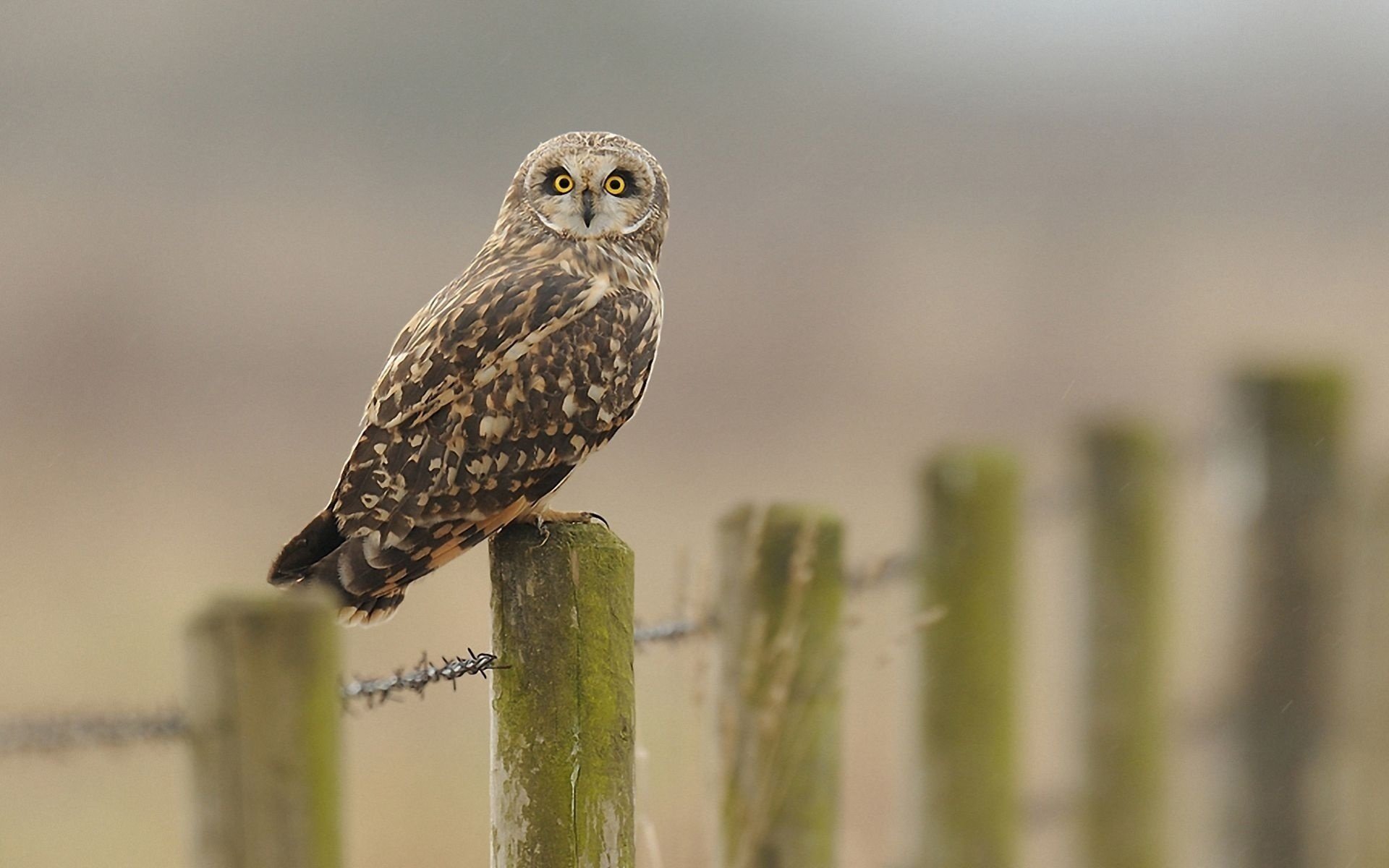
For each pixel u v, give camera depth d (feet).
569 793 23.21
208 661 20.85
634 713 23.68
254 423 85.56
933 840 30.48
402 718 43.98
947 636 30.07
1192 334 105.09
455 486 28.63
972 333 109.40
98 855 39.60
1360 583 31.19
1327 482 30.99
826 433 85.10
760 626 27.58
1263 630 31.40
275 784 20.90
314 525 28.27
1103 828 32.19
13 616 51.72
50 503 67.05
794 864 27.91
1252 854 31.65
